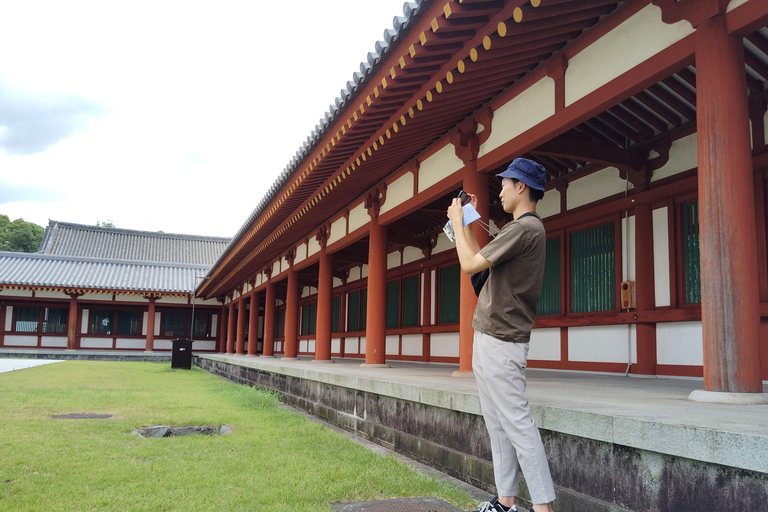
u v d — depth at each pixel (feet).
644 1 17.15
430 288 50.11
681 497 9.84
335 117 26.09
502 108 24.22
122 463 16.07
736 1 14.32
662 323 27.35
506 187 10.30
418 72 20.66
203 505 12.23
